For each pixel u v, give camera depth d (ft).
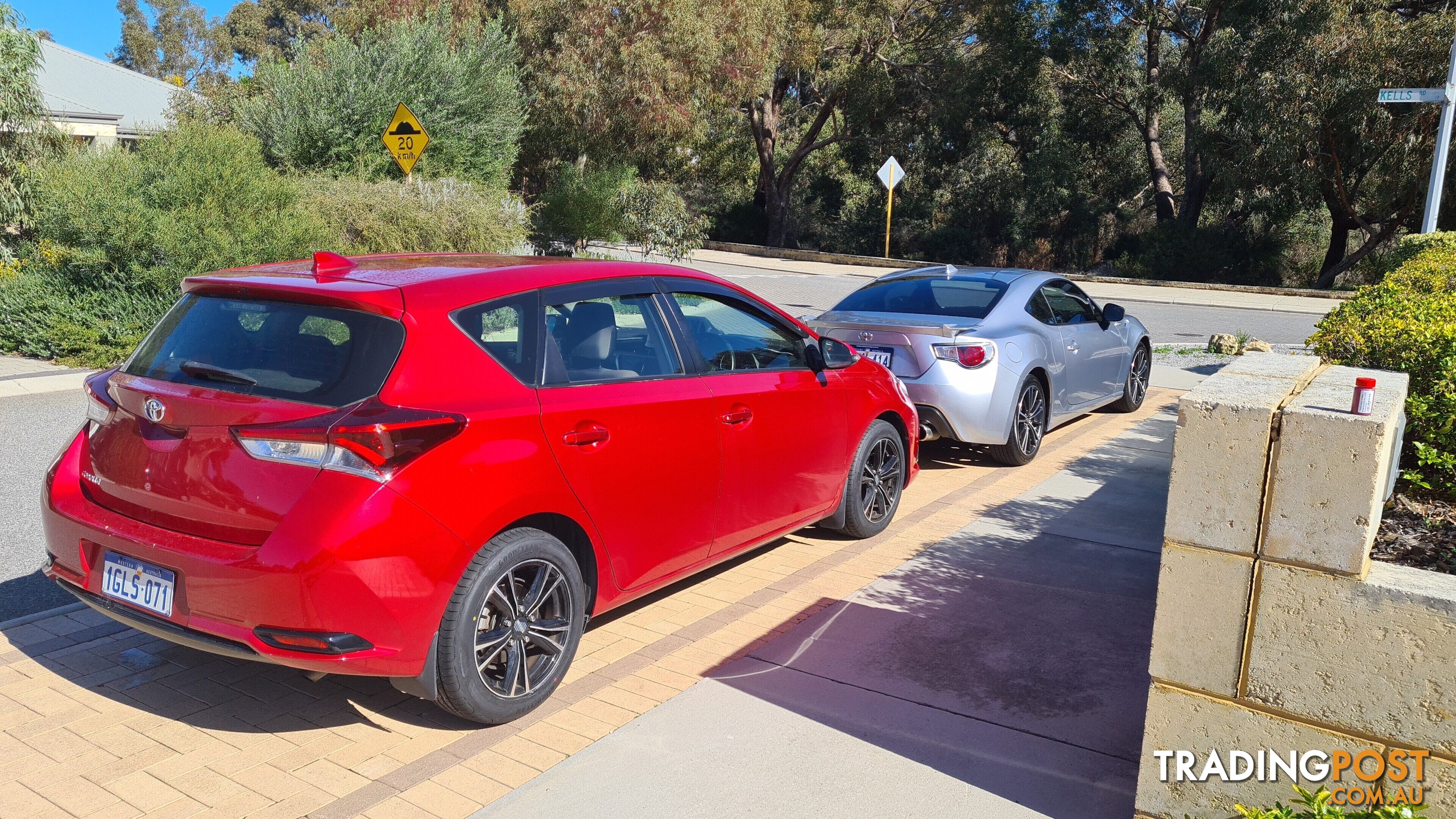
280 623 10.47
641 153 86.17
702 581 17.07
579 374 13.14
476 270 13.06
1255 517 8.59
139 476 11.59
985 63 125.18
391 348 11.30
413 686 11.53
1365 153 92.63
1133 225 134.62
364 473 10.58
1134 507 21.49
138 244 38.63
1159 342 53.01
